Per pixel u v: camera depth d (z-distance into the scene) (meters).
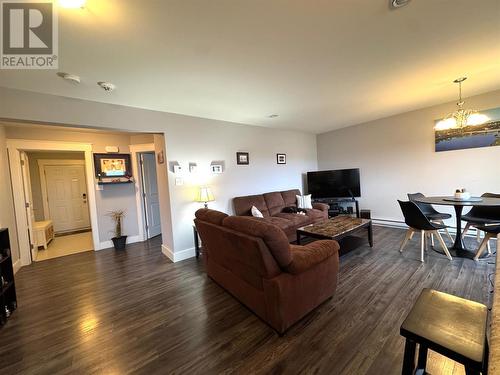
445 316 1.08
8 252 2.34
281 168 5.43
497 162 3.65
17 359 1.69
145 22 1.54
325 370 1.47
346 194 5.34
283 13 1.54
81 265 3.63
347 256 3.35
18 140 3.73
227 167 4.36
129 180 4.80
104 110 2.99
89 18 1.47
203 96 2.98
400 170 4.71
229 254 2.22
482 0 1.52
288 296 1.81
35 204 5.86
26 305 2.45
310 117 4.44
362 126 5.27
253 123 4.69
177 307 2.30
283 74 2.49
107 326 2.04
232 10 1.48
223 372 1.50
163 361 1.62
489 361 0.54
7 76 2.14
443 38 1.97
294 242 4.04
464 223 3.96
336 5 1.50
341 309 2.11
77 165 6.42
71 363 1.64
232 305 2.29
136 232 5.00
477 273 2.62
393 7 1.55
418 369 1.37
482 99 3.68
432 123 4.24
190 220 3.81
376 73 2.62
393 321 1.91
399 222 4.82
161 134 3.69
